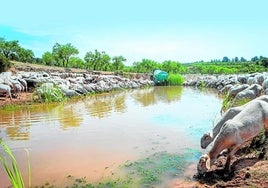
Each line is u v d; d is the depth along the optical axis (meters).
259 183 6.50
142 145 10.83
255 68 68.94
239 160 8.06
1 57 31.61
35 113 18.00
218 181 7.07
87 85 31.09
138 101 24.64
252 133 7.91
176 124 14.34
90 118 16.34
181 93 32.59
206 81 44.22
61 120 15.79
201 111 18.25
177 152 9.86
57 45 69.75
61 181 7.82
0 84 21.88
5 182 7.80
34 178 8.05
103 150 10.35
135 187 7.22
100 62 69.50
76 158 9.62
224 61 123.88
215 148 7.77
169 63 69.69
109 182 7.61
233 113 9.53
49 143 11.38
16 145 11.18
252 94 14.64
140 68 69.31
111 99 26.17
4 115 17.30
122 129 13.48
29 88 26.22
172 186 7.18
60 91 24.84
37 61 71.69
